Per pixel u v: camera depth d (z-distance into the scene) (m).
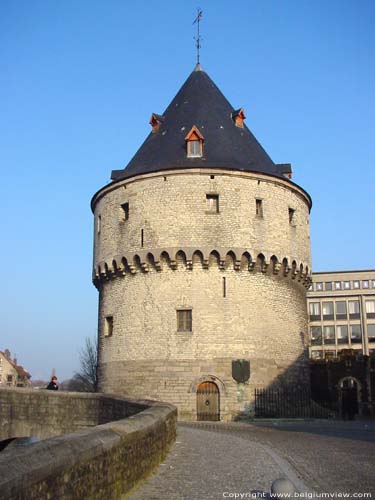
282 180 35.06
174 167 33.41
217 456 14.63
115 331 34.44
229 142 36.06
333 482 11.27
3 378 105.75
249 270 33.12
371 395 41.09
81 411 23.78
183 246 32.47
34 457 6.18
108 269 35.25
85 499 7.46
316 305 83.62
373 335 81.38
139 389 32.31
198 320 32.12
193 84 39.72
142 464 11.16
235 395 31.30
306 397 34.97
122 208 35.34
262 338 32.75
